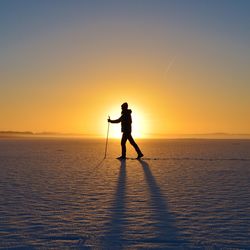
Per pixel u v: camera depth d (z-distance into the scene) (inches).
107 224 194.9
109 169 460.4
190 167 481.7
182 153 786.8
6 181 353.7
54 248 155.6
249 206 239.1
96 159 619.2
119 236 172.9
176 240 166.6
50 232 179.6
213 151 876.6
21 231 181.5
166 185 330.3
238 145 1337.4
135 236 172.7
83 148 1042.1
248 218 207.3
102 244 160.9
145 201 256.2
